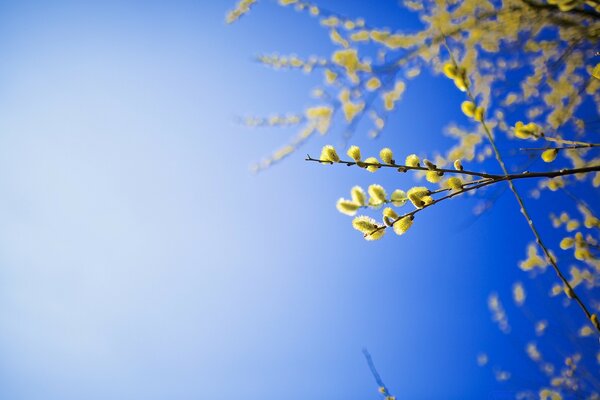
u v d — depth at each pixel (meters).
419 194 1.02
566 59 1.22
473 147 1.29
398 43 1.24
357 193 1.02
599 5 1.05
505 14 1.17
